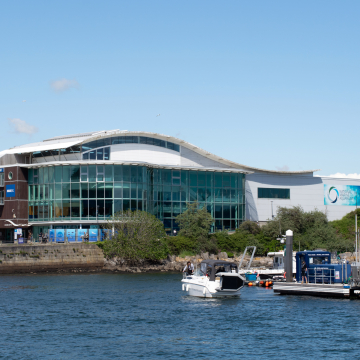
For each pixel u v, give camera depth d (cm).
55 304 4744
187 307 4647
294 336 3553
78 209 8756
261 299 5141
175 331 3697
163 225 8919
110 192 8719
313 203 11919
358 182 12550
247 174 11162
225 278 5172
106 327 3816
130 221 8062
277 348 3256
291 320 4062
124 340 3450
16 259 7462
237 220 10388
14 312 4353
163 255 8244
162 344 3350
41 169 9188
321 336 3550
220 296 5206
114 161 8712
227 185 10350
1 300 4959
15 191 9269
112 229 8119
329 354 3131
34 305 4688
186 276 5641
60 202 8862
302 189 11806
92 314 4288
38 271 7581
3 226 9369
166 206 9650
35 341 3425
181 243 8894
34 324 3903
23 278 6912
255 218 11156
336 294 5150
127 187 8775
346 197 12350
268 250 9800
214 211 10144
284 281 5953
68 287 5941
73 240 8288
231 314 4312
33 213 9256
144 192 9000
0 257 7381
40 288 5838
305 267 5634
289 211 10594
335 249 9844
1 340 3444
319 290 5272
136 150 9712
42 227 9225
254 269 7081
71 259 7800
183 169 9881
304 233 10431
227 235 9700
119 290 5706
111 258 8025
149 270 8088
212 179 10200
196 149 10375
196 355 3114
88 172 8775
